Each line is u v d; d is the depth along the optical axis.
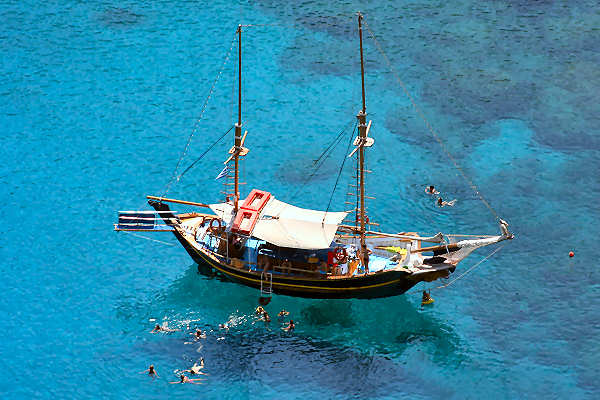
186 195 188.00
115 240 175.00
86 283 163.50
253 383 141.00
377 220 179.62
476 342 150.12
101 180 191.88
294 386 140.62
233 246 157.62
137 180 192.25
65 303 158.50
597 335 150.88
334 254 153.75
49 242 173.75
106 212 182.62
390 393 139.75
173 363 145.00
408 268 152.88
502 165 195.12
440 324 154.00
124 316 155.50
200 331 151.00
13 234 175.62
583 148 199.88
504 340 150.38
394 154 199.25
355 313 156.00
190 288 162.12
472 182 190.12
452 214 181.00
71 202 185.00
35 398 139.00
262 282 155.50
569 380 142.00
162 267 168.12
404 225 178.50
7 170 194.00
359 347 148.75
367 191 187.88
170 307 157.50
